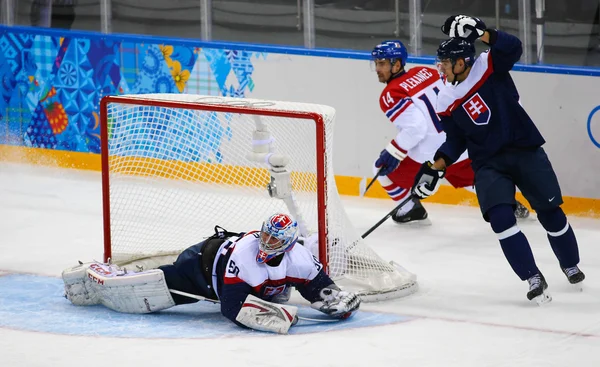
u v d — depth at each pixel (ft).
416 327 48.83
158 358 44.55
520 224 69.56
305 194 56.44
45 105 89.76
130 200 60.03
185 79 84.74
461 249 63.98
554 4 73.31
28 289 55.72
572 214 72.33
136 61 86.28
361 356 44.65
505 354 44.96
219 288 48.88
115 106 63.31
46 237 67.67
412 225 70.18
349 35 80.69
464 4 76.43
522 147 51.83
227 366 43.39
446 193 76.02
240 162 63.52
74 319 50.31
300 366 43.39
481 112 51.57
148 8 87.40
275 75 81.25
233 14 84.43
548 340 46.83
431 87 67.26
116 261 55.83
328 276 50.06
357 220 72.02
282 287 48.67
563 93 71.46
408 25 78.89
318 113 51.26
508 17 74.95
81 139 88.48
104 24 88.84
